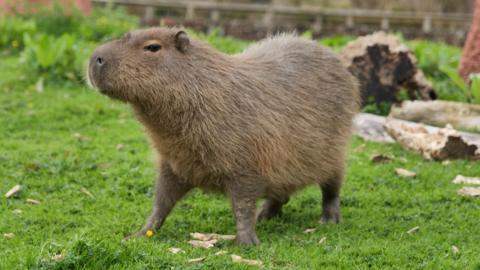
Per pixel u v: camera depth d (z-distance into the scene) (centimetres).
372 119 1229
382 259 651
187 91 667
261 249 670
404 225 780
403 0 4200
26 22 2122
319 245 693
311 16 3462
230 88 684
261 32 2803
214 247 689
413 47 2014
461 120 1176
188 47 678
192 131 671
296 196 916
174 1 3556
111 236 705
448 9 4222
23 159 1037
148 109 674
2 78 1562
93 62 663
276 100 706
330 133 754
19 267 579
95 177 966
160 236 730
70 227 766
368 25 3438
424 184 960
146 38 669
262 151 686
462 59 1430
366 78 1305
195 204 875
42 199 876
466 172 1007
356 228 770
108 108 1388
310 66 755
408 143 1124
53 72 1570
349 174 1001
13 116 1307
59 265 571
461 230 760
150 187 930
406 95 1306
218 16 3303
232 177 688
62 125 1275
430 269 625
